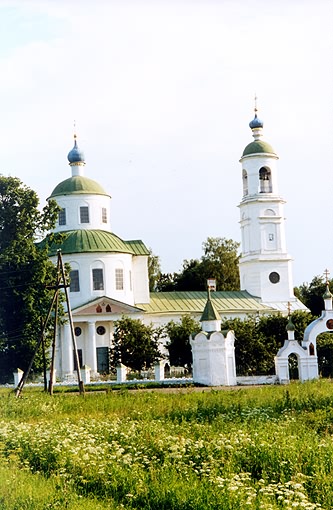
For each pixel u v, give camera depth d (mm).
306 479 18172
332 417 29062
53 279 70250
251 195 90125
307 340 64125
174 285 115438
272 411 31609
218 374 63375
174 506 16656
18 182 71562
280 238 89938
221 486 16875
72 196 83438
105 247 80438
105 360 78500
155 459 20984
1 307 68812
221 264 114188
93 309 77750
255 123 90938
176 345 72812
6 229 70812
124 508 16859
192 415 31359
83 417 33281
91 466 20094
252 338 69812
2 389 60219
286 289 89562
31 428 27719
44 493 17453
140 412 33469
